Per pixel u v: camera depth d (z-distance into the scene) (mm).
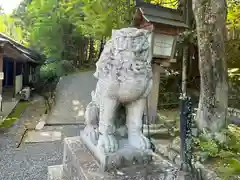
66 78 12547
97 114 2297
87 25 9109
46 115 7445
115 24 7598
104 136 1924
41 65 13812
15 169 3842
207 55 3930
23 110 8023
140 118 2035
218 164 3070
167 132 4539
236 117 5023
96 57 18406
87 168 1833
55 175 2744
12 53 8219
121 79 1812
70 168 2271
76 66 16047
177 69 8805
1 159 4215
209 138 3582
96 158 1986
